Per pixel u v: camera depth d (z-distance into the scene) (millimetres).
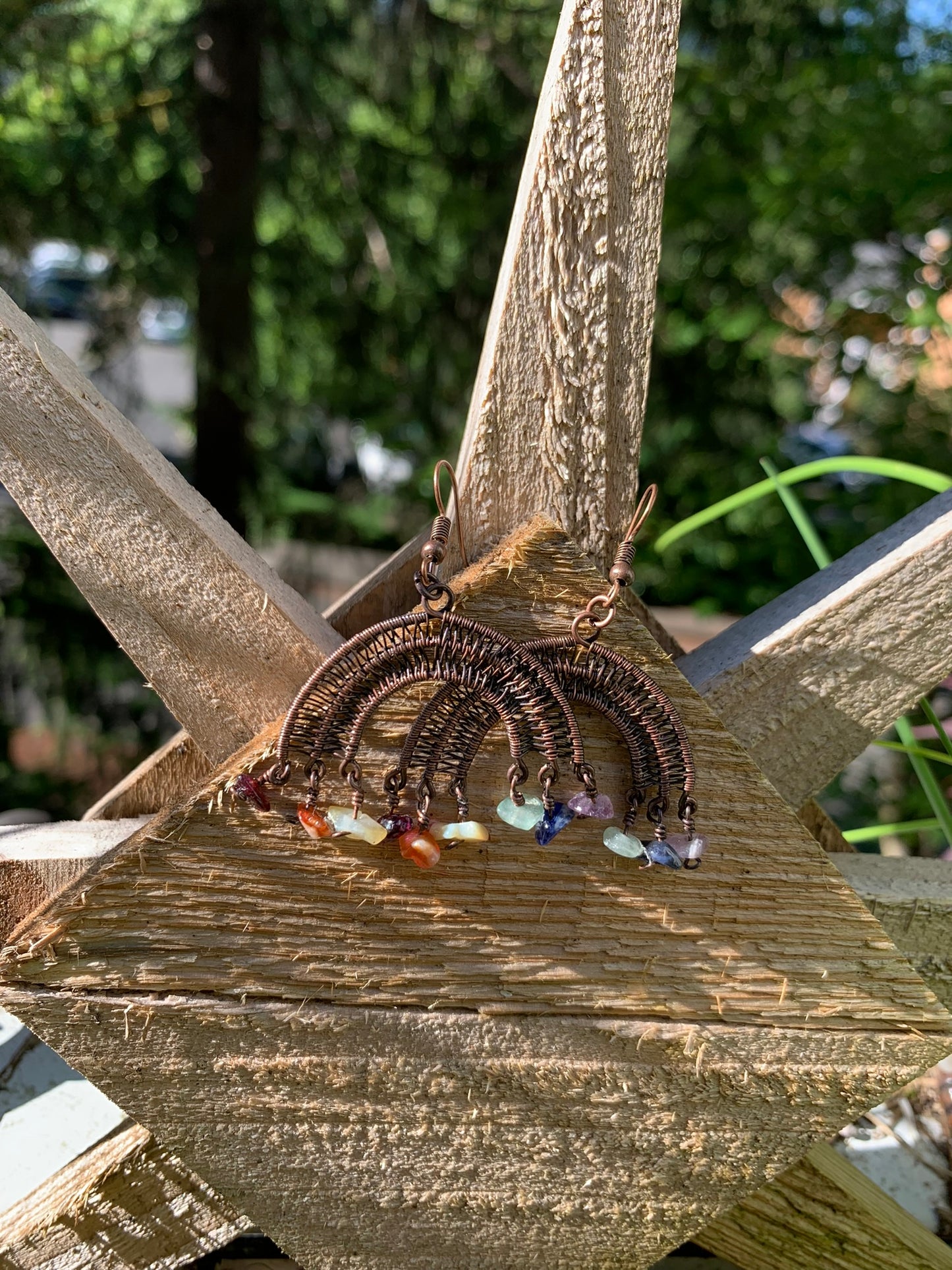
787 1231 191
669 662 153
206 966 159
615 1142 169
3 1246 182
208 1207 184
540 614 150
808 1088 166
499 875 159
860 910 161
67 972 157
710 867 160
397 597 203
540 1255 177
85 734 618
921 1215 231
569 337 149
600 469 155
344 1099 165
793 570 668
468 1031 162
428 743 152
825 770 170
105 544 157
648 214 146
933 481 236
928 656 164
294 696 161
